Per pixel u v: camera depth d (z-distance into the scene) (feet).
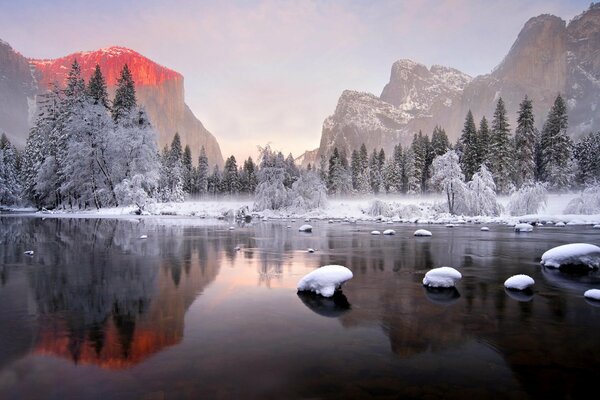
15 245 52.08
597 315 21.30
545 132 180.86
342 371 13.97
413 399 11.94
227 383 12.96
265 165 151.43
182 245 53.06
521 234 71.36
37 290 26.58
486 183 124.88
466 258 42.42
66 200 153.48
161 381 13.12
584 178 180.75
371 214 128.47
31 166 169.99
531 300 24.67
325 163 333.62
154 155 149.59
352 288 27.96
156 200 160.97
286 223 104.17
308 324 19.54
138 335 17.81
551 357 15.43
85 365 14.52
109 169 142.10
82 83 166.50
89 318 20.42
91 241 57.16
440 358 15.26
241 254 44.65
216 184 291.38
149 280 30.17
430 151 231.50
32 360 14.98
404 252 46.80
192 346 16.39
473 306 23.11
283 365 14.46
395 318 20.70
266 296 25.40
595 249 35.06
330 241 59.26
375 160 286.87
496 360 15.10
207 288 27.53
